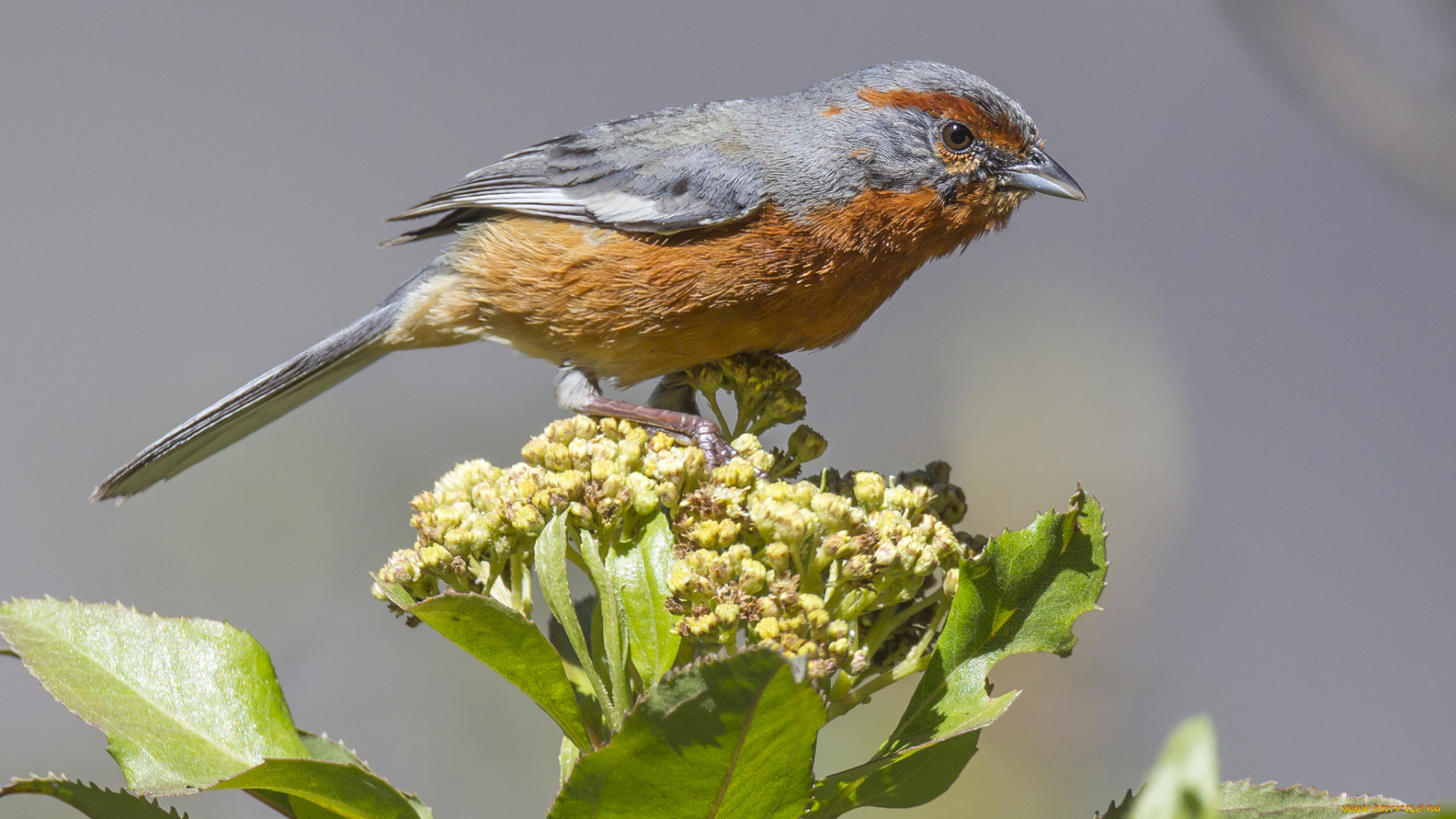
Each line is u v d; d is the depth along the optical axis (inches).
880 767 202.5
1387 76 510.3
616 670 211.2
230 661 221.5
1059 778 479.5
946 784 229.0
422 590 231.6
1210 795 159.8
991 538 219.1
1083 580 218.8
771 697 172.4
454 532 225.9
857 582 218.8
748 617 208.5
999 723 482.6
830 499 218.7
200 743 213.9
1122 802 208.5
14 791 201.5
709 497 222.1
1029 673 501.0
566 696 208.5
